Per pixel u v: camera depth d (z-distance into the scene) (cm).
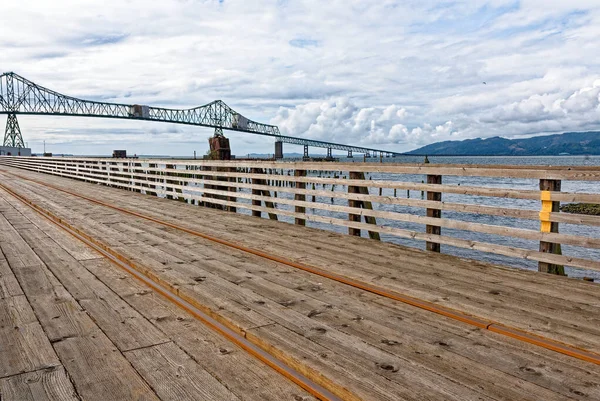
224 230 788
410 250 617
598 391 250
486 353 298
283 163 873
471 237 1728
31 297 427
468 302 397
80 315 379
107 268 540
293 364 284
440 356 292
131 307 400
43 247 662
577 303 394
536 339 318
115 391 256
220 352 309
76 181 2269
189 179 1250
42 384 264
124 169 1808
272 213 922
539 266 504
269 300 407
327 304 397
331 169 761
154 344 321
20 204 1255
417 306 392
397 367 275
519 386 254
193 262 554
